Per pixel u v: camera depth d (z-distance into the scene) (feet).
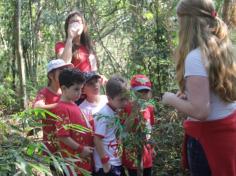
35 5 28.96
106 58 23.73
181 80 8.94
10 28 28.25
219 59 8.57
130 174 11.95
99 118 11.19
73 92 11.32
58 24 26.55
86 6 24.88
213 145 8.86
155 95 16.08
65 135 10.84
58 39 28.73
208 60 8.50
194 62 8.51
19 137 9.02
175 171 14.28
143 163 11.82
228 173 8.90
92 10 24.75
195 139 9.06
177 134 14.25
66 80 11.28
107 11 25.08
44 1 28.19
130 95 11.19
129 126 10.98
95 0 25.03
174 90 16.19
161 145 14.26
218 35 8.82
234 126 8.85
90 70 15.10
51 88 12.62
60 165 8.81
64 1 26.32
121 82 11.41
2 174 7.92
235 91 8.80
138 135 11.02
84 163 11.23
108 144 11.61
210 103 8.77
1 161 8.11
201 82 8.47
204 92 8.48
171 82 16.38
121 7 22.65
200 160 9.07
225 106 8.82
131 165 11.82
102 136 11.39
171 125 14.03
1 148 8.54
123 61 22.13
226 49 8.75
